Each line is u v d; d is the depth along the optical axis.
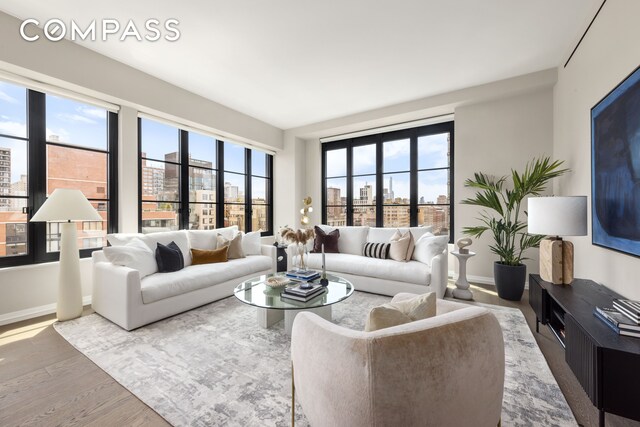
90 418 1.37
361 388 0.84
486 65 3.09
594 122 2.14
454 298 3.14
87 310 2.78
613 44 1.92
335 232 4.14
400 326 0.90
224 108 4.24
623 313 1.38
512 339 2.14
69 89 2.77
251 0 2.12
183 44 2.69
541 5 2.18
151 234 3.10
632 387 1.15
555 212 2.06
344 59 2.95
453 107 3.90
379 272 3.23
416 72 3.23
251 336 2.22
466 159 3.85
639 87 1.56
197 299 2.79
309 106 4.28
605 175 1.95
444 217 4.29
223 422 1.33
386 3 2.15
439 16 2.30
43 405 1.46
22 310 2.55
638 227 1.57
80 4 2.17
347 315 2.63
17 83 2.49
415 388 0.82
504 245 3.53
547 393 1.53
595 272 2.20
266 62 3.01
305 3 2.14
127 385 1.61
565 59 2.88
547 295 2.07
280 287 2.41
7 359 1.89
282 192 5.45
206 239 3.56
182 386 1.60
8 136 2.56
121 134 3.18
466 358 0.89
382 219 4.86
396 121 4.49
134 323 2.31
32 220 2.31
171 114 3.50
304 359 1.07
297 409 1.42
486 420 0.99
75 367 1.79
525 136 3.52
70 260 2.56
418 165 4.52
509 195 3.19
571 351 1.52
